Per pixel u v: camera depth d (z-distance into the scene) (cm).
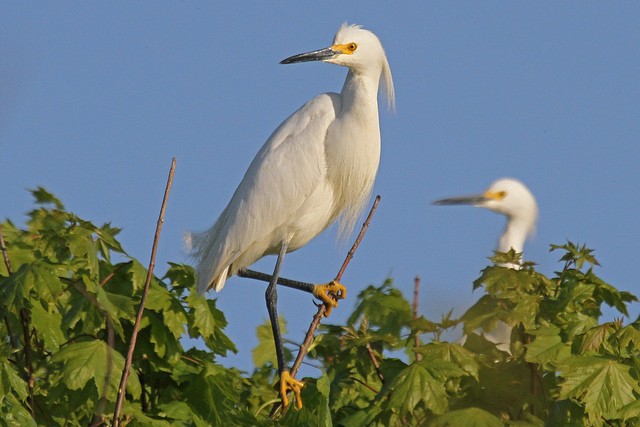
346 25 1440
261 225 1379
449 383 1032
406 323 1115
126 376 793
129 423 872
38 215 1068
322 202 1413
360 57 1395
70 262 954
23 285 865
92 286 889
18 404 823
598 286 1082
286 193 1377
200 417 962
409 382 948
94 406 860
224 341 1026
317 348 1142
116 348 979
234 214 1391
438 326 1048
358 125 1395
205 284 1372
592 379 926
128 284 993
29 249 1003
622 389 921
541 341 986
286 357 1347
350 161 1400
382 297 1176
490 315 1039
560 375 934
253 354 1373
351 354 1088
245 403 1124
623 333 953
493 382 1041
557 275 1115
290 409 994
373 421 978
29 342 915
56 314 936
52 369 920
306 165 1387
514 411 1039
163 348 971
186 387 991
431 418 971
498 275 1063
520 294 1052
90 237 970
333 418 1072
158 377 1002
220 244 1380
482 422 934
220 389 983
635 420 938
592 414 917
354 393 1141
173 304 973
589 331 972
